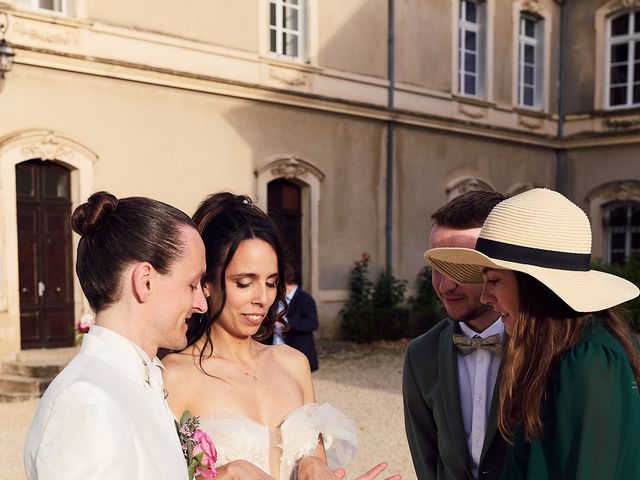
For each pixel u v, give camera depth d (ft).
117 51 30.42
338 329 39.04
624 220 50.01
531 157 50.03
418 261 42.96
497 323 7.11
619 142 49.06
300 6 37.96
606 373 4.92
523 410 5.10
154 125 31.83
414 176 42.80
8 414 22.71
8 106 27.43
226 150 34.40
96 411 4.03
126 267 4.64
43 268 29.22
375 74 40.55
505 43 47.67
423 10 42.78
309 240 37.88
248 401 6.52
